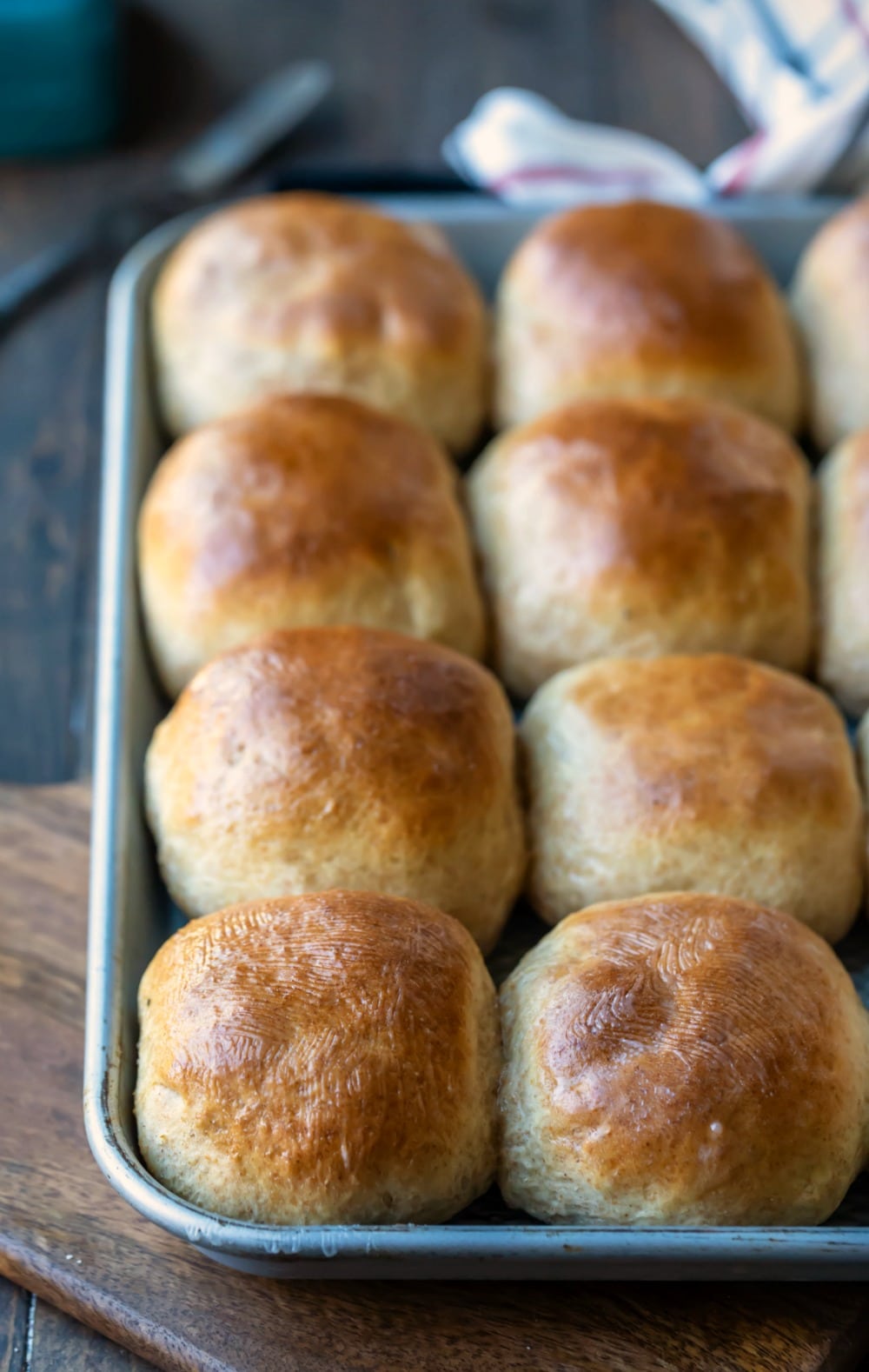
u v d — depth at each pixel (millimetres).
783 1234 519
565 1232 518
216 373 698
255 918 559
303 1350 541
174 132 859
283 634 605
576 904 598
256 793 584
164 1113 540
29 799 647
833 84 766
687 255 702
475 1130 546
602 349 690
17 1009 602
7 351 790
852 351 704
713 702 606
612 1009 547
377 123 863
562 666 646
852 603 648
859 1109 550
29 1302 563
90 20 825
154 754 607
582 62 892
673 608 637
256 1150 531
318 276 700
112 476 665
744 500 644
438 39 901
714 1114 535
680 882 591
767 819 589
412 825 581
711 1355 541
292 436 649
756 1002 547
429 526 645
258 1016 540
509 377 707
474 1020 555
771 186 769
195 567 635
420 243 722
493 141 791
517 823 605
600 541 639
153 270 728
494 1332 543
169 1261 556
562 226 716
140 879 598
